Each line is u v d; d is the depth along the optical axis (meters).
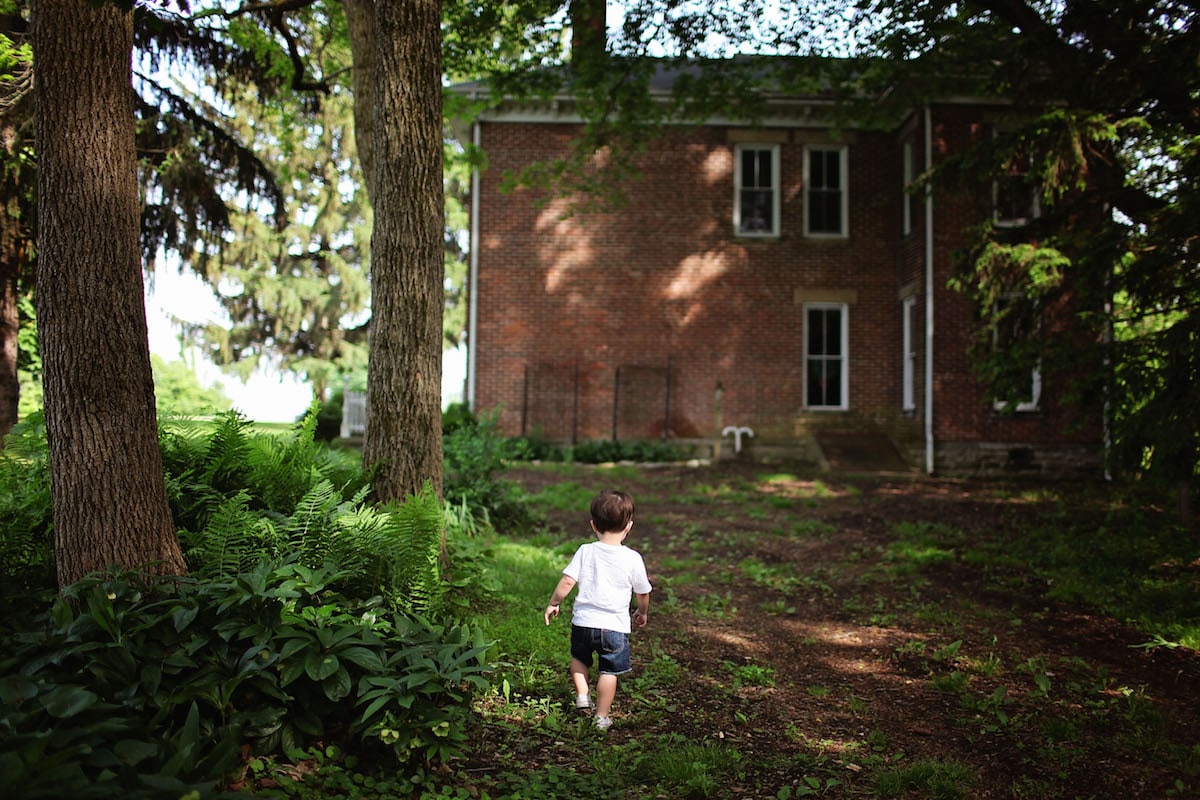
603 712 3.86
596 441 15.66
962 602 6.46
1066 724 4.11
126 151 3.49
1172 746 3.86
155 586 3.39
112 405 3.42
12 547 3.85
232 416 4.96
